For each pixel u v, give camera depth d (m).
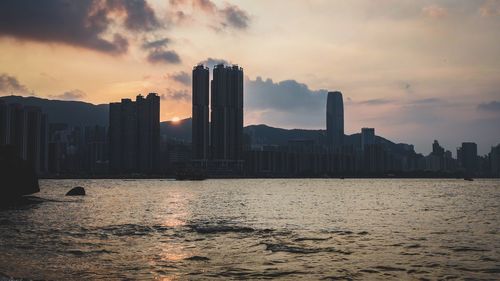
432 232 44.34
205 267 27.28
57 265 27.72
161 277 24.75
